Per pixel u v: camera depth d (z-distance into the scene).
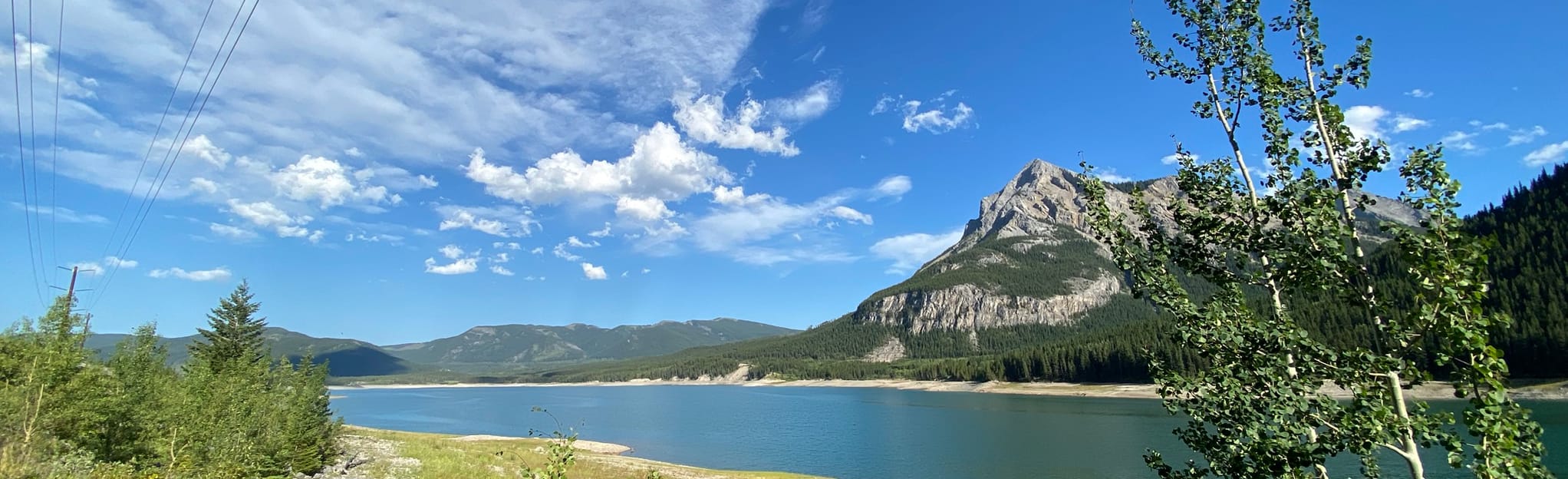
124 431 26.12
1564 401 75.25
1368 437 6.75
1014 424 86.00
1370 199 7.64
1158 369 8.59
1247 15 8.81
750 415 116.44
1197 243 8.60
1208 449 8.04
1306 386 7.54
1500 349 6.00
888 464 59.44
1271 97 8.25
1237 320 7.90
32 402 22.16
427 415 131.62
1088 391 146.88
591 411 133.62
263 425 31.53
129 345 29.59
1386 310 6.90
